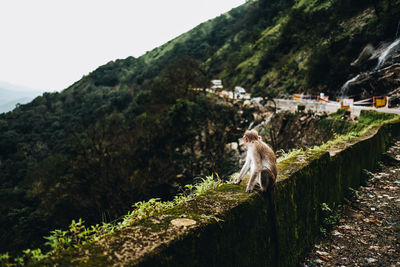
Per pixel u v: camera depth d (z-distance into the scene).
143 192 21.66
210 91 54.09
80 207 21.05
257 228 2.83
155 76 99.81
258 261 2.86
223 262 2.33
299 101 30.17
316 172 4.40
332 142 6.43
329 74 31.84
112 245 1.80
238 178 3.31
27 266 1.57
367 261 3.79
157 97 46.62
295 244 3.73
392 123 10.45
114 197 20.59
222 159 26.89
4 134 66.50
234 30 101.00
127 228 2.05
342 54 31.84
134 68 120.25
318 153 4.79
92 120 73.06
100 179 21.50
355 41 30.78
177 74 46.31
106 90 102.75
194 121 33.88
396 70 23.45
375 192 6.14
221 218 2.34
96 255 1.67
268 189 3.04
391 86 23.58
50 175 34.44
